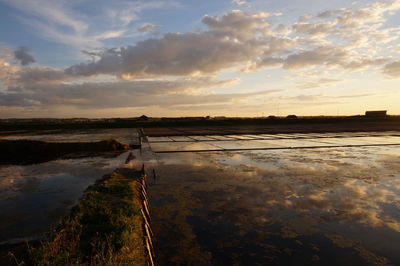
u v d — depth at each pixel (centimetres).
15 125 5341
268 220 666
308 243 551
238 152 1806
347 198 830
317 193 880
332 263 477
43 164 1463
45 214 677
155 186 980
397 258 492
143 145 2258
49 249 415
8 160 1609
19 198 822
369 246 537
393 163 1388
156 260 492
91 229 505
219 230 613
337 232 600
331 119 6266
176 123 5900
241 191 909
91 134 3638
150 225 644
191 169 1264
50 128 5281
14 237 539
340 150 1872
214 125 5941
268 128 4575
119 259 384
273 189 928
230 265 475
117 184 848
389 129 3856
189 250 527
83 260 395
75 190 909
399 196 848
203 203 793
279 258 495
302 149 1938
